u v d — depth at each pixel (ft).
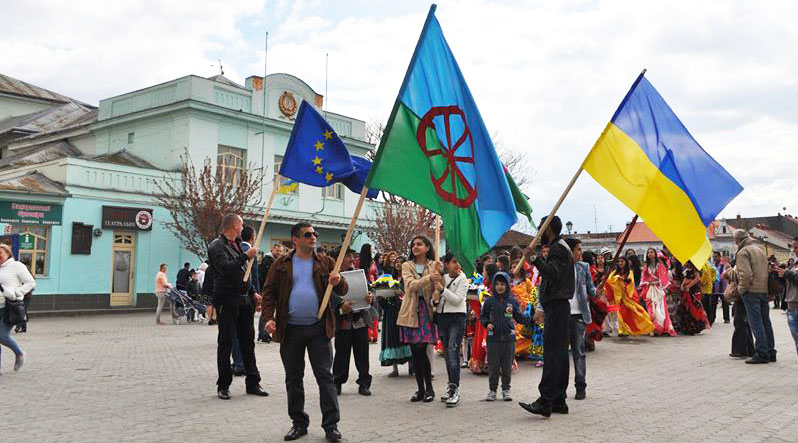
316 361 19.21
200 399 24.90
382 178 21.47
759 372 31.17
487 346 25.16
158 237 89.86
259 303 26.13
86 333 55.62
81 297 82.07
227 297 24.82
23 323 31.96
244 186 91.66
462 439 18.78
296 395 19.26
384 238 110.11
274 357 37.47
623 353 39.04
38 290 78.64
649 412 22.41
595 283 45.75
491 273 34.30
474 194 23.07
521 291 35.32
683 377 29.99
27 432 19.48
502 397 25.14
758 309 33.94
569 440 18.58
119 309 83.92
